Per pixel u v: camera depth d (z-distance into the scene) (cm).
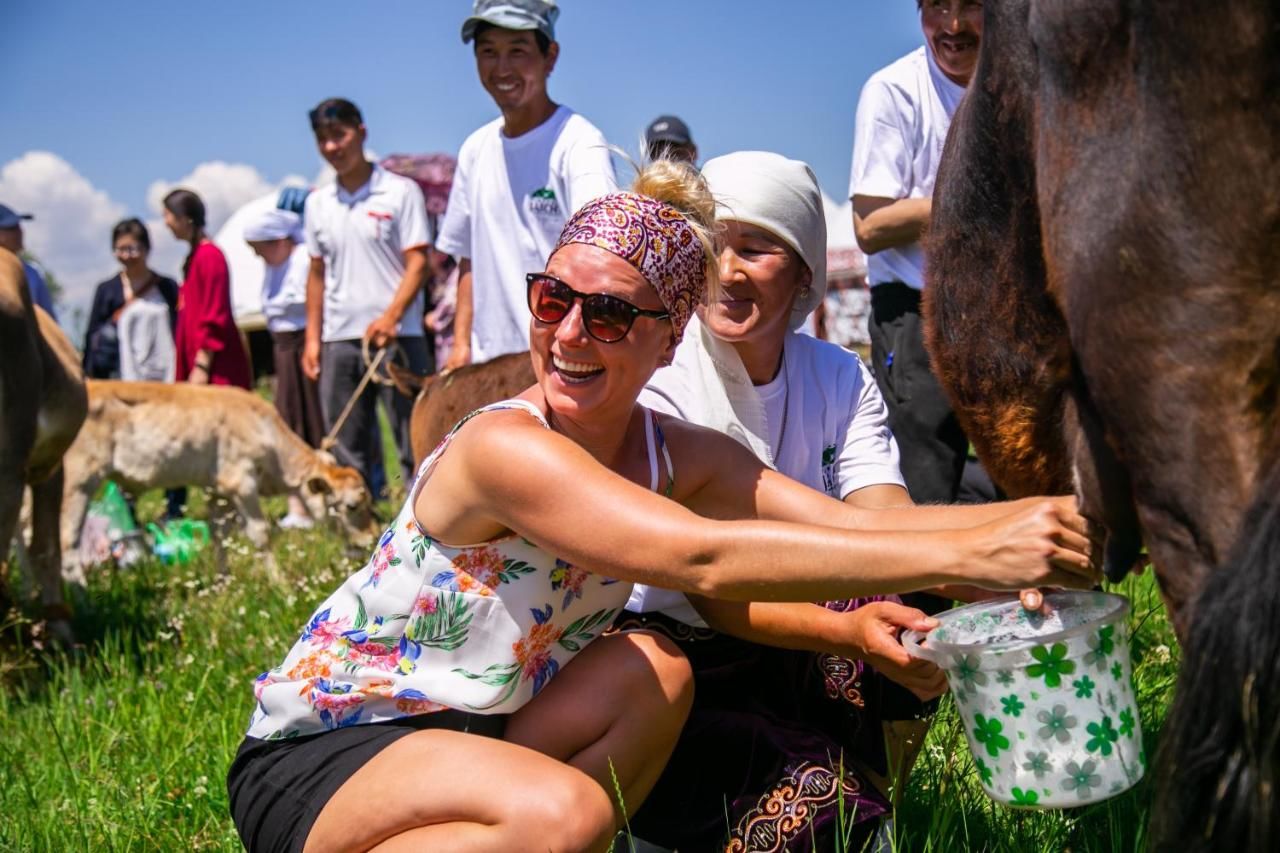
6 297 545
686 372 321
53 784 400
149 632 611
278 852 264
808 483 332
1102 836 302
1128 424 209
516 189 572
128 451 799
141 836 349
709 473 288
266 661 505
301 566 746
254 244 1030
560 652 275
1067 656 244
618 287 256
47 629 600
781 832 274
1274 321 193
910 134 480
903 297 486
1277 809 183
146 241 1084
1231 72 191
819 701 313
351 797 255
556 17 565
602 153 556
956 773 321
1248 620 183
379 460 1056
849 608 317
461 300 630
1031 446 285
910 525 270
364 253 848
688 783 286
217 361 1009
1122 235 204
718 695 307
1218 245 195
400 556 269
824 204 322
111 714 454
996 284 273
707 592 247
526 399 273
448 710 268
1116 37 205
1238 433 196
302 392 1041
